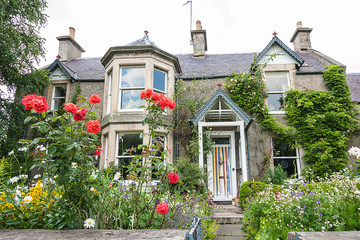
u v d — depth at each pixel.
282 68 9.96
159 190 3.00
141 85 9.09
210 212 6.26
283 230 3.75
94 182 2.56
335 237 1.54
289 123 9.17
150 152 3.03
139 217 2.99
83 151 2.46
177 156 8.58
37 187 2.78
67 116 2.60
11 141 8.97
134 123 8.41
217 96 8.14
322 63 10.59
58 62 10.73
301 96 9.27
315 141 8.70
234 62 11.82
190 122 8.54
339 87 9.30
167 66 9.56
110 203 2.96
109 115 8.70
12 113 9.11
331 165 8.34
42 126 2.34
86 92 10.38
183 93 9.89
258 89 9.56
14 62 8.71
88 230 1.98
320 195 4.25
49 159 2.40
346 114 8.74
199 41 13.11
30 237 1.78
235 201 7.74
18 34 8.80
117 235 1.78
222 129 9.06
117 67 9.09
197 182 6.89
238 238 4.88
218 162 9.12
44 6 9.81
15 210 2.39
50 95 10.65
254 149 9.03
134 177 3.13
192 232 1.81
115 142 8.39
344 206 3.88
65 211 2.34
